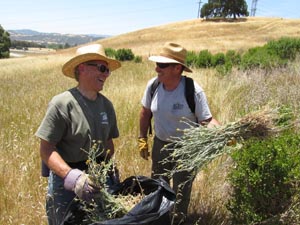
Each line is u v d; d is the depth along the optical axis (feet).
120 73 57.31
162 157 12.32
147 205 8.16
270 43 60.29
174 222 12.07
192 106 11.42
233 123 9.04
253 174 10.51
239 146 8.97
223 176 13.21
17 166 15.72
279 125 9.29
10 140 18.13
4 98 33.71
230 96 25.93
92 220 8.43
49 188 9.57
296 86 24.06
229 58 64.28
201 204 12.83
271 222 10.38
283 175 10.41
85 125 9.11
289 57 55.36
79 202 8.84
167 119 11.78
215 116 22.29
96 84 9.21
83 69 9.12
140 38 249.96
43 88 41.83
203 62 66.28
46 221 12.02
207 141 9.20
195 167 9.76
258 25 262.88
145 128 13.00
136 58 100.53
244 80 31.01
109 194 8.69
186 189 11.91
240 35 231.30
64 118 8.89
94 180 8.39
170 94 11.60
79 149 9.22
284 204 10.61
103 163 8.75
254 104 20.76
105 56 9.16
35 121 23.16
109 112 10.06
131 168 15.53
